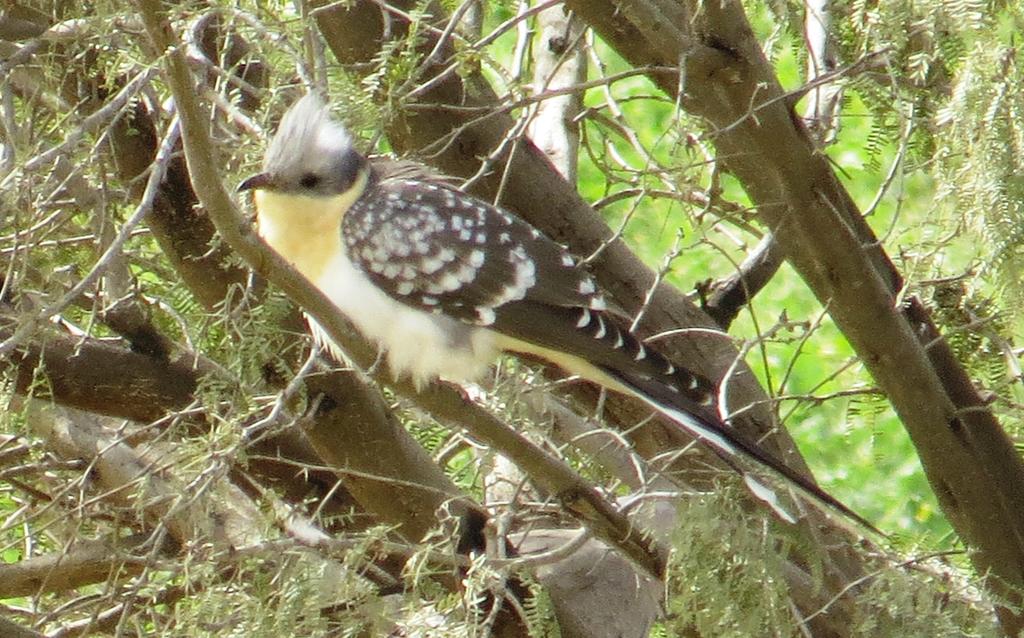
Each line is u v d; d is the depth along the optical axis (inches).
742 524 325.4
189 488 306.7
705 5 327.6
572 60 479.2
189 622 299.7
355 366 323.9
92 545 350.6
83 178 355.6
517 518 393.4
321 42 354.6
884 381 383.6
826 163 351.3
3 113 335.3
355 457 360.2
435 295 343.9
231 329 334.3
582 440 381.4
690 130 368.8
